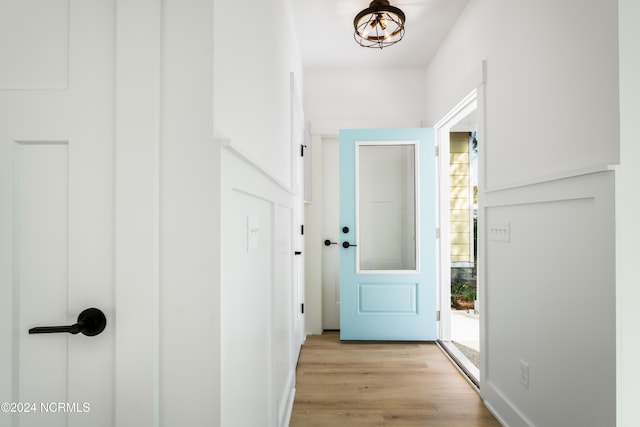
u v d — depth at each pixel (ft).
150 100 2.27
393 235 9.37
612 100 3.20
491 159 5.65
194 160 2.29
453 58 7.61
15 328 2.30
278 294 4.75
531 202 4.47
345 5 6.91
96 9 2.32
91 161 2.30
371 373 7.07
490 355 5.73
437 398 6.05
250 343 3.20
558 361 3.99
